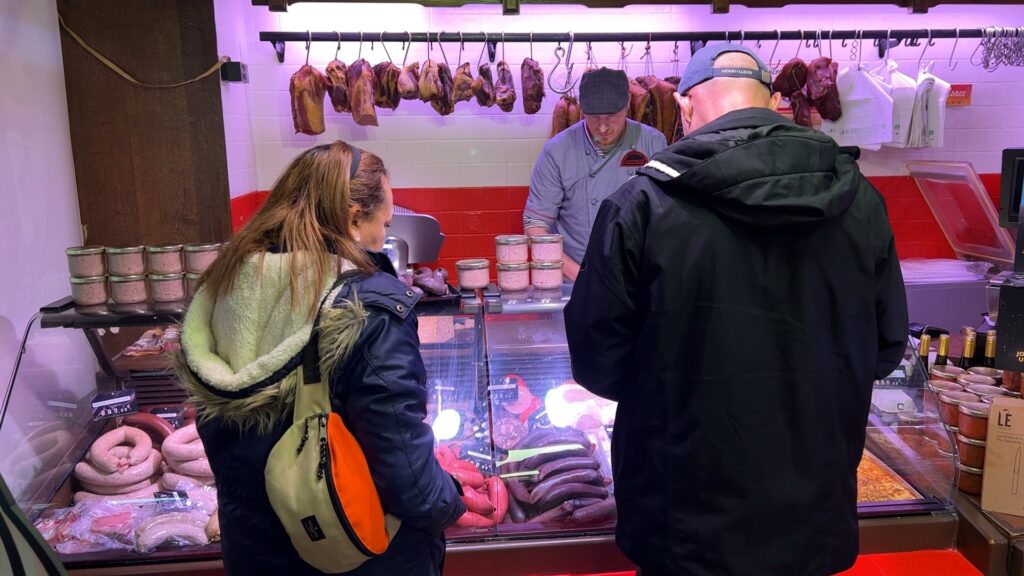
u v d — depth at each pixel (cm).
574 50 388
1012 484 184
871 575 183
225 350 129
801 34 360
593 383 150
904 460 209
